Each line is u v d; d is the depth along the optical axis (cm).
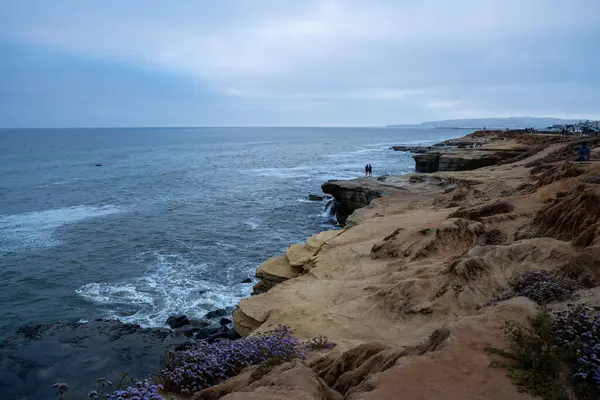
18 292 2217
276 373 656
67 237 3238
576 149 3728
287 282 1650
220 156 11188
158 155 11562
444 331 634
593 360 516
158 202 4700
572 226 1201
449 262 1307
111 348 1602
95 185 5884
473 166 5084
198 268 2581
